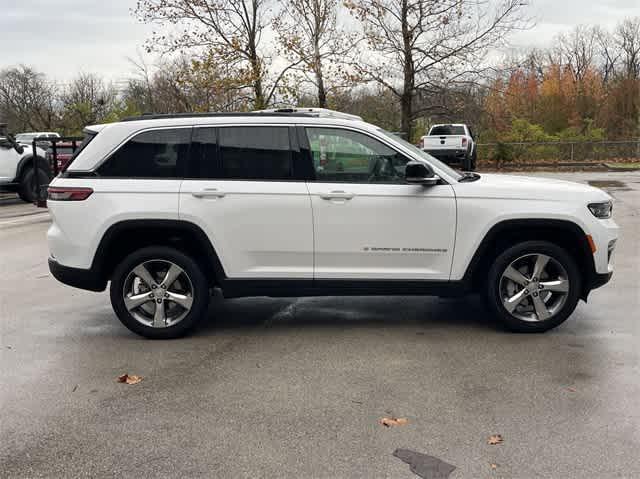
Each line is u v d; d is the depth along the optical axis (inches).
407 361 184.1
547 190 206.5
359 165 205.8
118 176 205.0
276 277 206.7
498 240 211.9
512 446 131.0
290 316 236.7
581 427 139.3
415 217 203.8
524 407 150.3
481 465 123.6
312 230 203.8
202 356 192.2
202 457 128.3
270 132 205.9
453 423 142.2
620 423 141.1
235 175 205.0
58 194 204.7
